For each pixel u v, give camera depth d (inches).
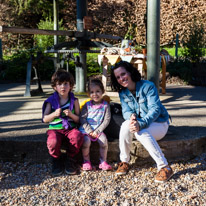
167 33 558.9
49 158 120.5
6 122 155.7
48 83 366.0
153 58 195.0
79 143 110.0
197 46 363.3
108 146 119.6
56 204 91.1
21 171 115.6
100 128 115.3
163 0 557.0
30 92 256.8
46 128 140.3
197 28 378.9
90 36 254.2
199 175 109.0
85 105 119.3
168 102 220.2
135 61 226.7
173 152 120.4
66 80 112.5
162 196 94.8
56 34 225.8
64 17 636.7
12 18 609.9
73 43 258.5
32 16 634.2
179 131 133.3
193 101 223.9
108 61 229.1
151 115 106.7
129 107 115.0
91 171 113.7
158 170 107.0
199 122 151.8
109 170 114.6
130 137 108.7
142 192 97.3
